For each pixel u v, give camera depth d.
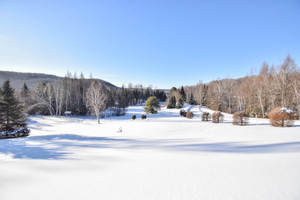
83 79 50.00
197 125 15.12
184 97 61.78
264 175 2.88
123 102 49.19
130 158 4.36
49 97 36.88
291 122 11.41
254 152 4.60
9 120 16.52
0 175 3.22
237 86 43.91
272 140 6.59
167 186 2.59
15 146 7.16
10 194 2.43
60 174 3.24
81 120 29.84
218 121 17.12
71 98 40.94
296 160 3.65
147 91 100.69
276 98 26.31
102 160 4.21
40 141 8.88
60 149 6.06
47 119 30.48
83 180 2.91
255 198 2.15
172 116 33.06
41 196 2.36
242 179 2.75
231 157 4.14
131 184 2.70
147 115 36.09
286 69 26.48
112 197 2.29
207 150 5.16
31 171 3.44
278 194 2.22
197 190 2.42
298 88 23.02
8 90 17.20
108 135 11.30
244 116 14.09
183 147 5.84
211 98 49.31
